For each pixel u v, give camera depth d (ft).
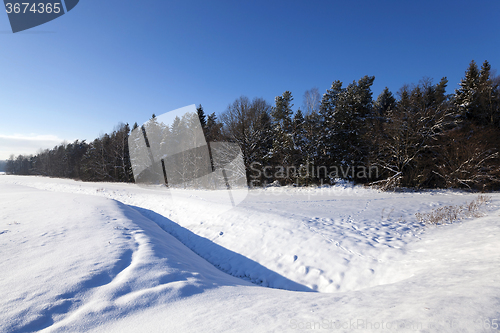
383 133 74.18
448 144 67.21
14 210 29.12
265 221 28.43
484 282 8.55
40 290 9.04
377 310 7.12
